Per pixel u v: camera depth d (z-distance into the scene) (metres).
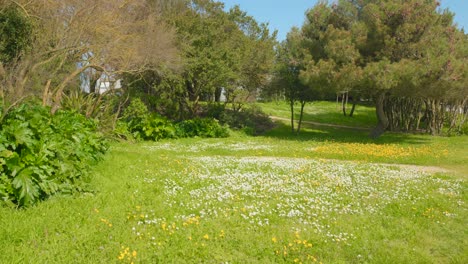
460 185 11.05
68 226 6.16
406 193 9.73
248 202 8.38
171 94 26.33
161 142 20.55
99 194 8.07
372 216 7.85
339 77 21.56
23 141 6.87
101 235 5.88
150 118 21.27
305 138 24.66
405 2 21.61
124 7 23.33
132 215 6.89
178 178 10.27
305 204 8.37
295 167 12.84
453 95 23.27
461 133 29.17
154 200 8.01
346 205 8.55
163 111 26.97
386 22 21.97
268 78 29.31
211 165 12.61
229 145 19.94
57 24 17.59
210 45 26.06
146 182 9.60
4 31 14.28
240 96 29.83
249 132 26.67
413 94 22.47
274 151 17.66
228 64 26.14
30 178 6.81
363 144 21.06
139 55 21.77
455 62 20.58
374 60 22.48
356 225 7.27
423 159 16.28
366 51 22.84
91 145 10.45
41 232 5.84
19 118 7.73
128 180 9.61
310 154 16.91
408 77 20.33
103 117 18.73
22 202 6.67
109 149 13.34
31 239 5.57
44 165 7.21
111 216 6.81
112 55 20.62
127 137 19.80
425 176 12.19
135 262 5.17
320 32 24.31
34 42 16.14
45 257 5.11
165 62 22.64
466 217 8.13
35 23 16.12
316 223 7.21
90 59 20.06
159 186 9.27
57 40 17.86
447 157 16.94
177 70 24.09
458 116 30.47
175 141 21.19
